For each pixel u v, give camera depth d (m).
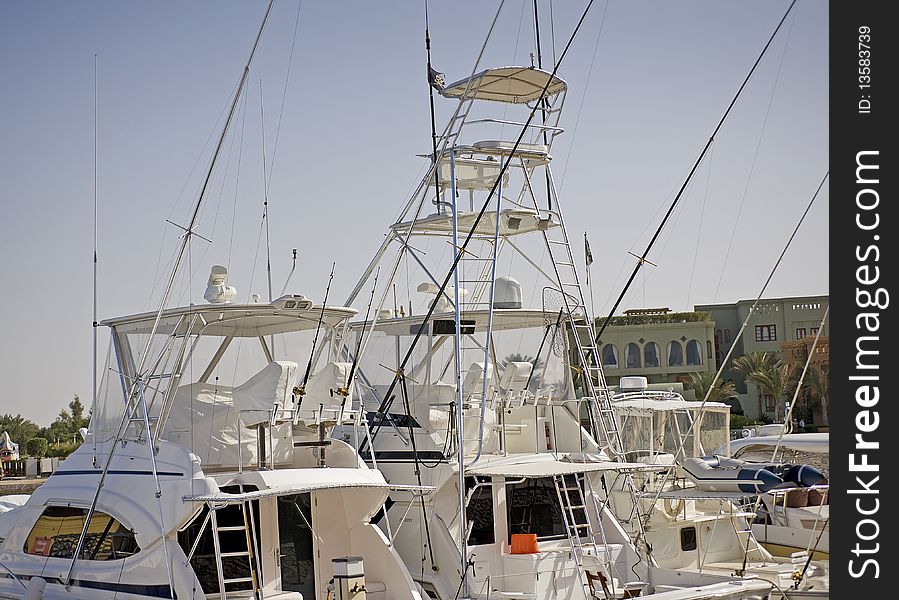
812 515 18.11
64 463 13.12
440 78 14.80
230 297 13.67
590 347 15.09
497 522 13.73
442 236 15.42
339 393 12.75
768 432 25.98
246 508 11.98
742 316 70.62
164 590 11.08
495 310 15.09
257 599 11.45
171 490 11.34
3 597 12.98
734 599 12.58
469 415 14.52
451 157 13.37
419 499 13.70
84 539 12.13
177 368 12.45
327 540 12.80
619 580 13.39
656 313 71.50
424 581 13.39
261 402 12.20
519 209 14.05
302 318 13.42
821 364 64.56
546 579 13.08
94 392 12.91
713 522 17.00
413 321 15.35
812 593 13.88
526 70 13.75
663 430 18.77
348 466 12.80
